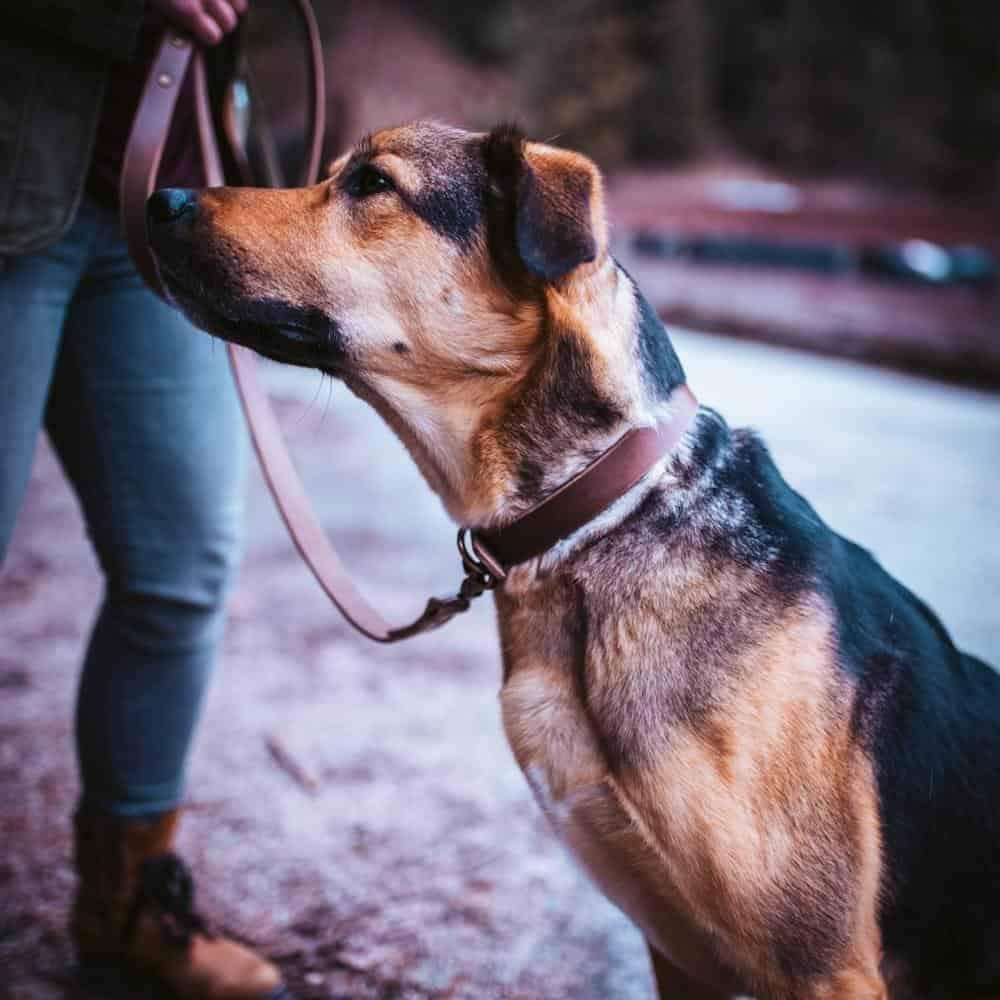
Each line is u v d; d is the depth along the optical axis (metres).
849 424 8.24
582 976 2.48
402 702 3.79
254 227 1.96
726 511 1.79
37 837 2.89
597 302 1.80
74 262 2.08
